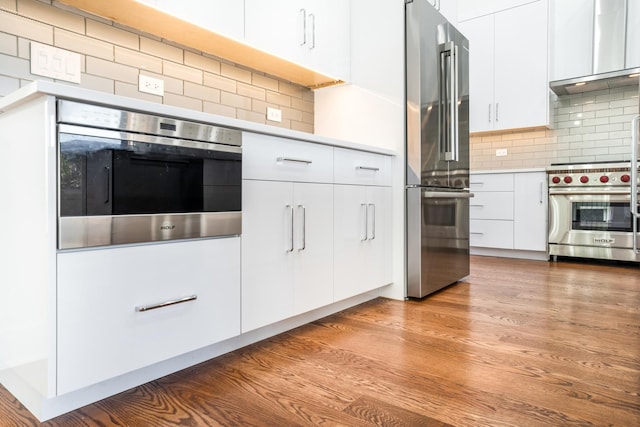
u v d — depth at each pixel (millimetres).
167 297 1289
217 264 1445
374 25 2500
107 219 1128
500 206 3945
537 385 1315
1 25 1422
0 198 1263
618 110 3818
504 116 4070
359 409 1175
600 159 3914
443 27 2592
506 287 2732
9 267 1215
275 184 1672
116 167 1149
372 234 2270
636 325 1909
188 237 1344
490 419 1118
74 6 1599
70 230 1056
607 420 1106
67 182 1051
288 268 1738
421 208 2371
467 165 2943
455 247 2768
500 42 4066
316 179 1881
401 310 2197
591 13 3861
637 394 1251
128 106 1176
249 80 2326
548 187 3729
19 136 1157
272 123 2471
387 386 1315
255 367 1467
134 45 1804
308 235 1838
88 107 1092
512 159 4359
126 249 1183
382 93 2477
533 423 1096
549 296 2477
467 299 2426
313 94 2783
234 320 1512
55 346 1039
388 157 2410
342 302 2203
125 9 1620
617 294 2512
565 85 3748
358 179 2160
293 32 2189
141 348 1222
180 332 1329
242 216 1530
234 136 1487
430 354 1578
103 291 1132
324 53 2398
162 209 1265
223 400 1229
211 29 1776
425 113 2408
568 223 3633
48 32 1538
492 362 1499
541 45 3861
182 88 1993
